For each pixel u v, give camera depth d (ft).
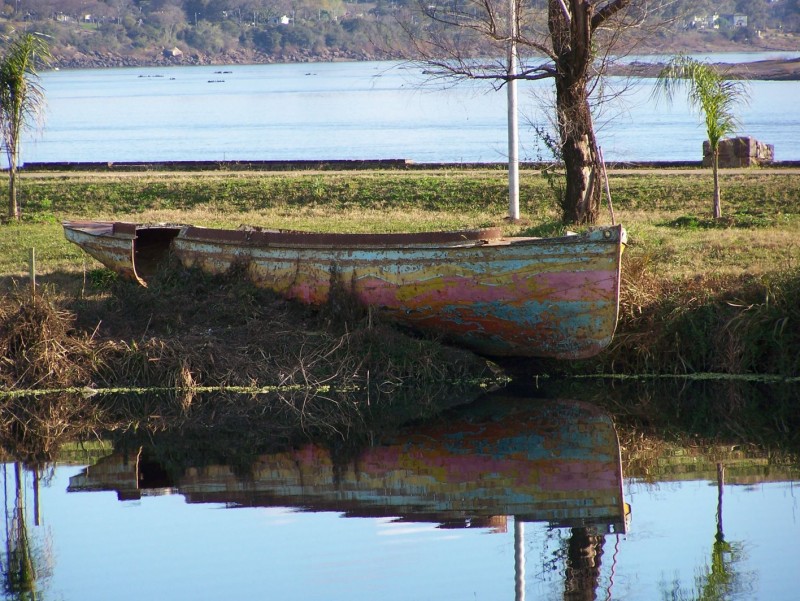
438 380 87.51
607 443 72.49
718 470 66.95
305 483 66.03
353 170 199.00
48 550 56.44
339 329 90.68
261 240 95.76
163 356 87.35
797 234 116.47
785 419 76.48
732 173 172.86
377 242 88.84
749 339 85.35
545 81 433.89
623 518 59.21
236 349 89.10
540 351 86.63
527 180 168.04
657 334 87.30
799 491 62.85
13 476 68.49
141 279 102.06
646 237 116.88
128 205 164.04
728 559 53.62
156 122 449.89
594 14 124.98
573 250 80.33
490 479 65.77
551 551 55.16
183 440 75.66
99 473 68.90
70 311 91.56
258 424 78.95
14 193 152.56
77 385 86.84
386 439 74.79
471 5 129.49
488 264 83.35
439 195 160.25
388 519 59.67
